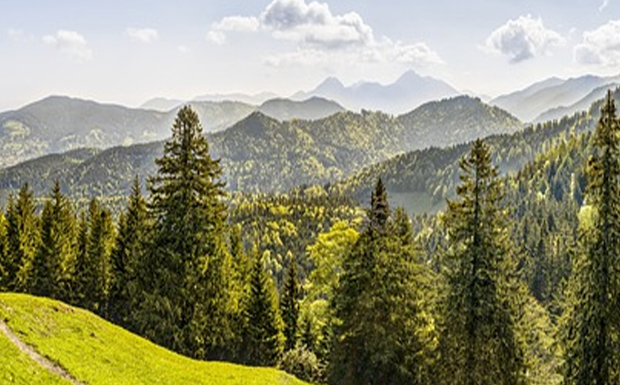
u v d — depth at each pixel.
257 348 61.72
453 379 33.09
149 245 44.94
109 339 30.80
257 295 62.66
